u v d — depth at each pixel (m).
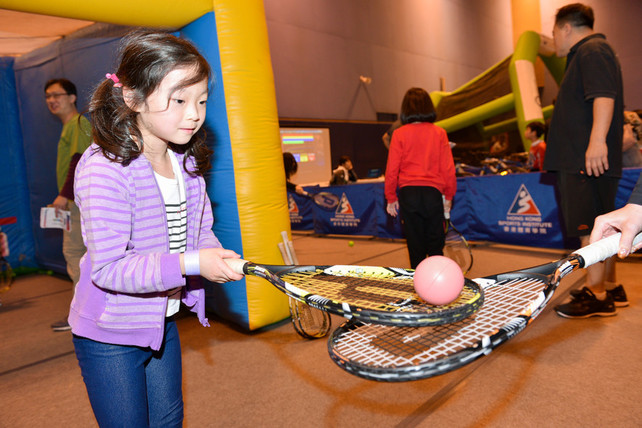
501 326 1.06
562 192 3.26
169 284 1.23
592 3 19.27
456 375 2.66
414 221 3.59
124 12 2.94
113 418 1.34
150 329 1.32
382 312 1.05
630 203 1.50
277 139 3.56
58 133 6.24
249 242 3.42
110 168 1.22
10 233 7.29
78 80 5.35
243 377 2.87
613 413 2.18
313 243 8.09
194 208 1.54
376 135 15.48
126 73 1.21
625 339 2.99
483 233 6.55
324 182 13.76
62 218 4.02
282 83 12.75
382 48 15.79
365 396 2.51
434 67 18.08
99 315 1.30
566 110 3.18
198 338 3.62
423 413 2.28
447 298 1.20
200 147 1.53
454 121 13.95
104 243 1.18
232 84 3.29
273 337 3.51
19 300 5.66
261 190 3.43
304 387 2.67
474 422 2.17
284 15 12.75
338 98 14.31
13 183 7.26
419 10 17.33
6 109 7.07
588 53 3.02
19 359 3.60
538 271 1.40
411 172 3.57
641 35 18.16
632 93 18.70
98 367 1.33
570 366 2.67
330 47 14.03
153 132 1.28
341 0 14.34
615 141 3.07
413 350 1.10
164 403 1.51
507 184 6.15
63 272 6.82
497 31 21.95
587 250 1.41
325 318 3.40
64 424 2.52
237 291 3.57
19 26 5.14
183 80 1.19
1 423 2.57
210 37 3.27
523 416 2.20
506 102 12.45
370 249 7.05
